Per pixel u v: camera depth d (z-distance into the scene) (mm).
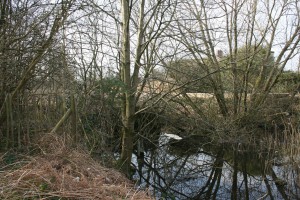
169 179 10320
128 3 9781
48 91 8047
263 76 15227
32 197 4715
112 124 10211
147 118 11836
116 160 9523
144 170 11062
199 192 9492
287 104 14836
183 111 13883
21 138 7230
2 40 6734
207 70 11320
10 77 7156
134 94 10109
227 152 13789
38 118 7602
